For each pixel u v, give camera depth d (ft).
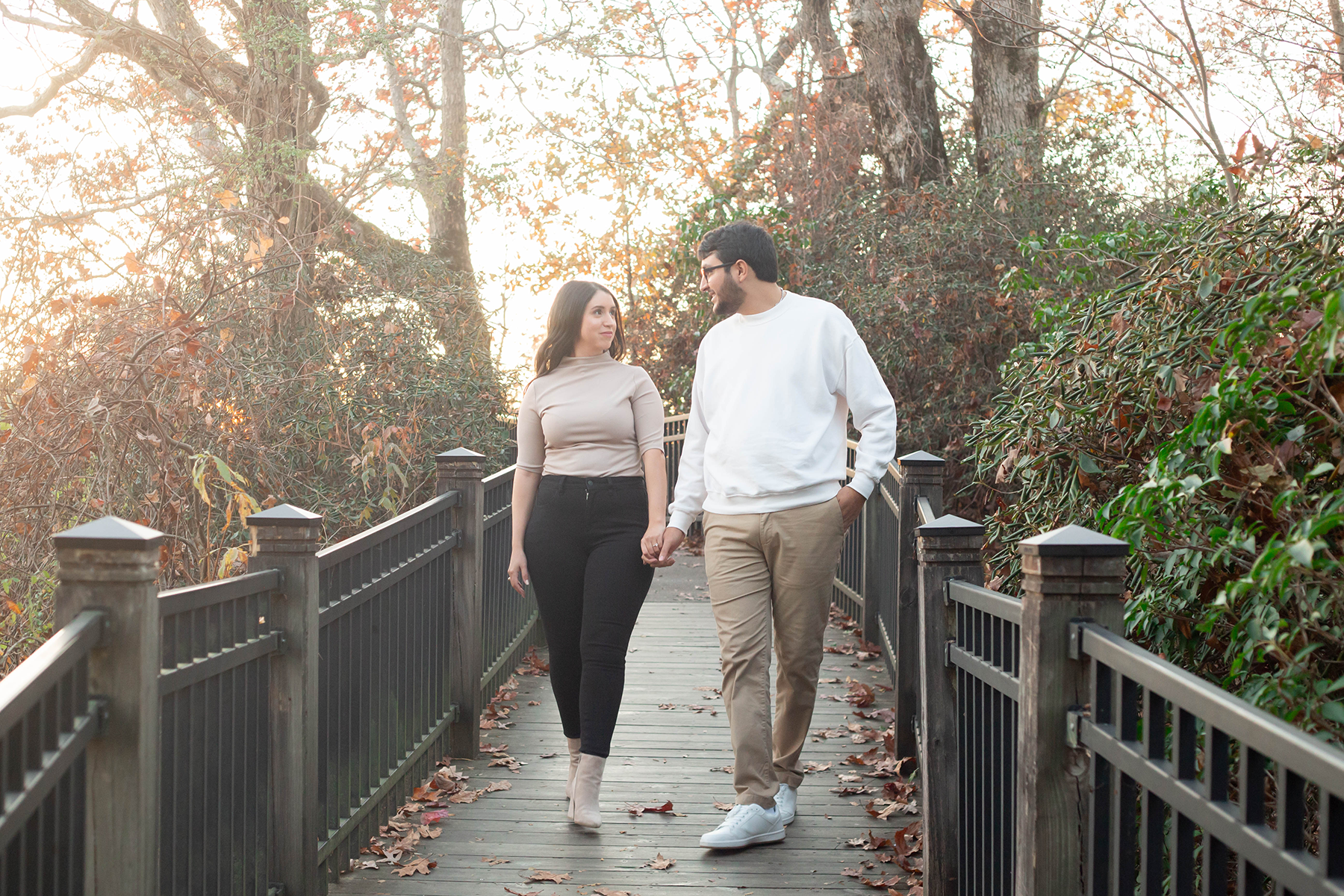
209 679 7.80
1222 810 4.58
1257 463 7.73
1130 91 40.06
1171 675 5.06
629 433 11.87
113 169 27.45
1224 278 9.94
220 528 21.66
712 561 11.44
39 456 18.29
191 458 19.04
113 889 5.96
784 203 40.45
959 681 9.40
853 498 11.13
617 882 10.64
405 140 44.34
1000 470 12.05
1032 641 6.44
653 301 45.44
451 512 14.71
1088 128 36.22
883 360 34.27
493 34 45.09
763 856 11.31
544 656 21.08
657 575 31.01
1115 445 11.17
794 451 11.04
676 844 11.68
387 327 30.42
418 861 11.04
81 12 32.91
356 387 29.01
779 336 11.21
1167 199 33.73
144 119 29.45
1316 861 3.92
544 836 11.89
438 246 43.78
